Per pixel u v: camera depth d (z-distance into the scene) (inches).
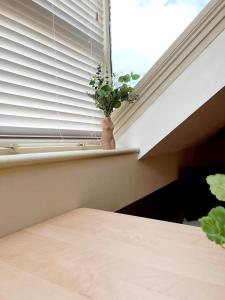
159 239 22.6
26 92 35.6
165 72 46.9
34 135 37.3
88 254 20.1
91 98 49.8
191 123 51.6
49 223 28.6
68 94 44.4
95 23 52.8
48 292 15.0
